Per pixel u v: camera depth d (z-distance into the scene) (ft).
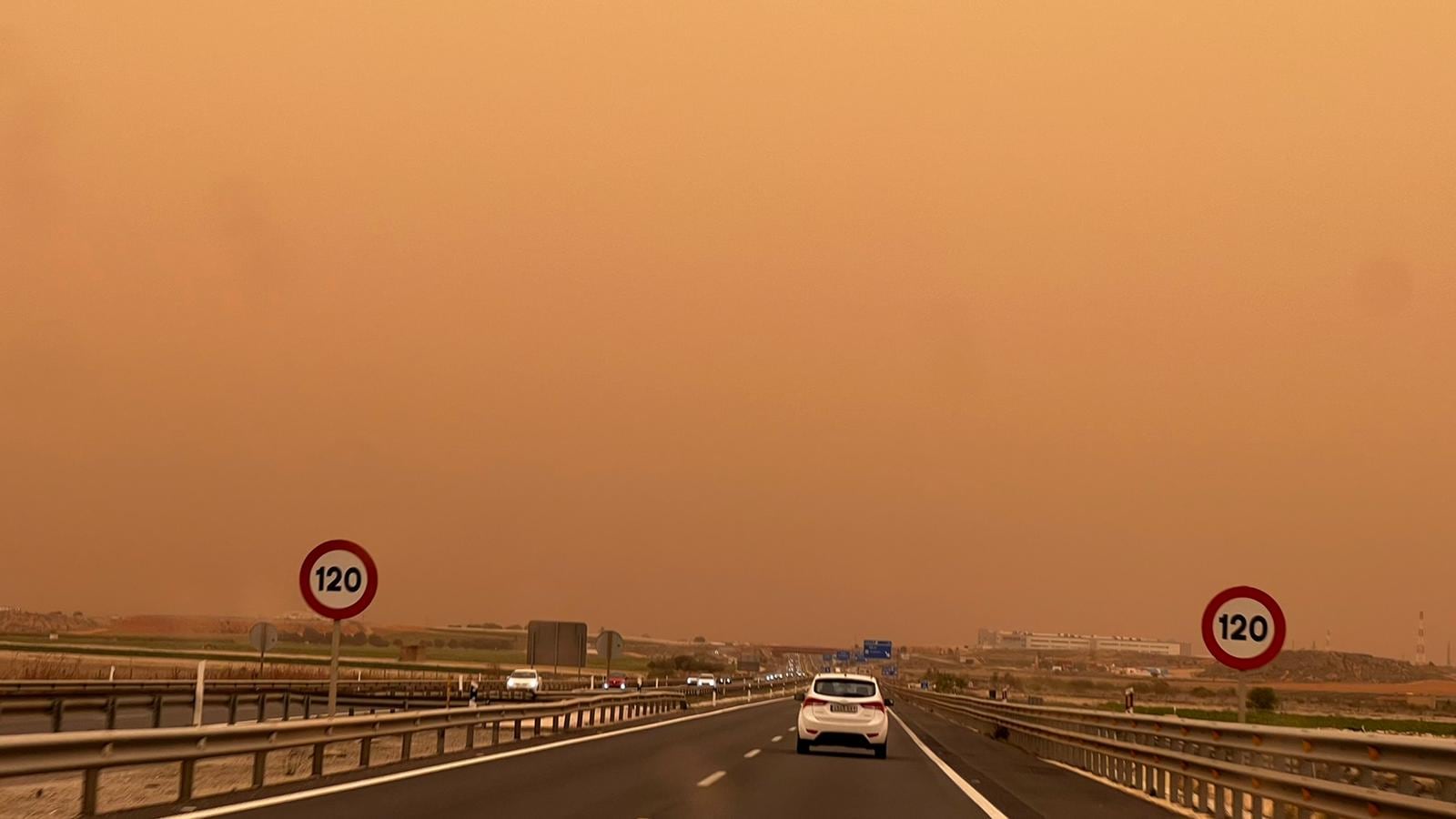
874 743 96.68
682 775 73.15
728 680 379.35
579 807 54.49
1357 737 41.83
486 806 53.16
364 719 69.05
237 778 70.13
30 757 41.39
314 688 179.63
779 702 284.41
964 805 61.62
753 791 65.77
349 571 63.46
